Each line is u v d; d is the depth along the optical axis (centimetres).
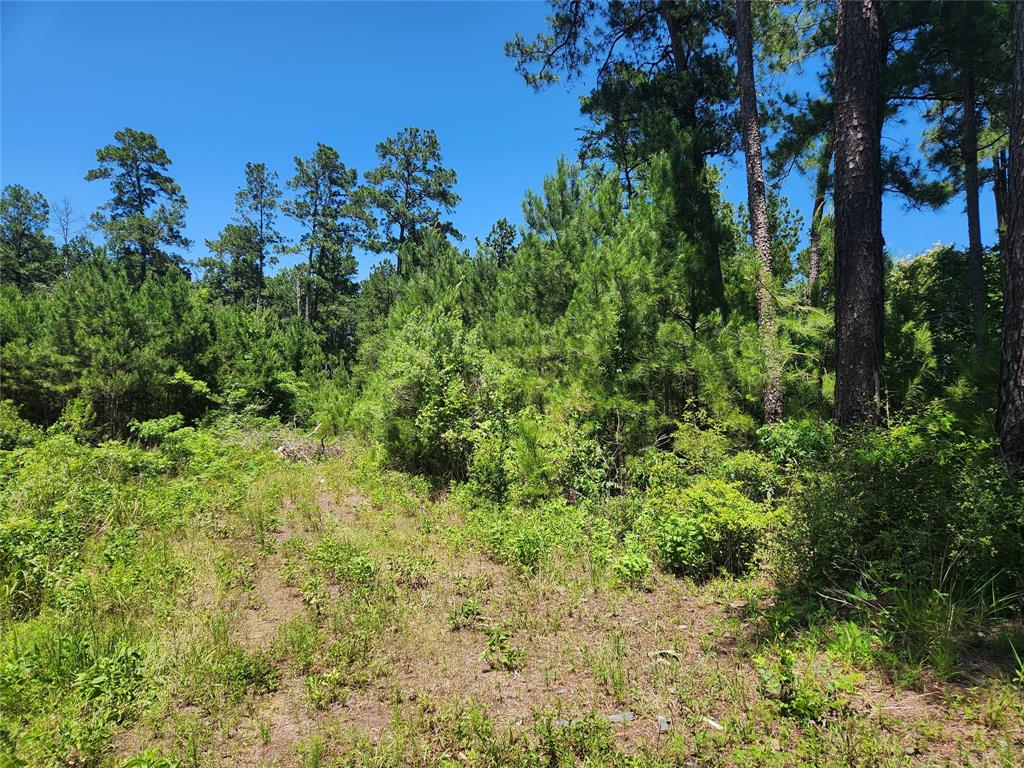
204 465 1002
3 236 4409
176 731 320
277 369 2020
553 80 1440
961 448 438
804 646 377
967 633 346
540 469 815
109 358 1488
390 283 1727
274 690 369
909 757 256
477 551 670
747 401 762
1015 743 254
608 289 828
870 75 616
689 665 386
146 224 3934
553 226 1072
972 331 1128
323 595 509
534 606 505
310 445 1402
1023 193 449
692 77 1109
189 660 385
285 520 793
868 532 444
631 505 723
